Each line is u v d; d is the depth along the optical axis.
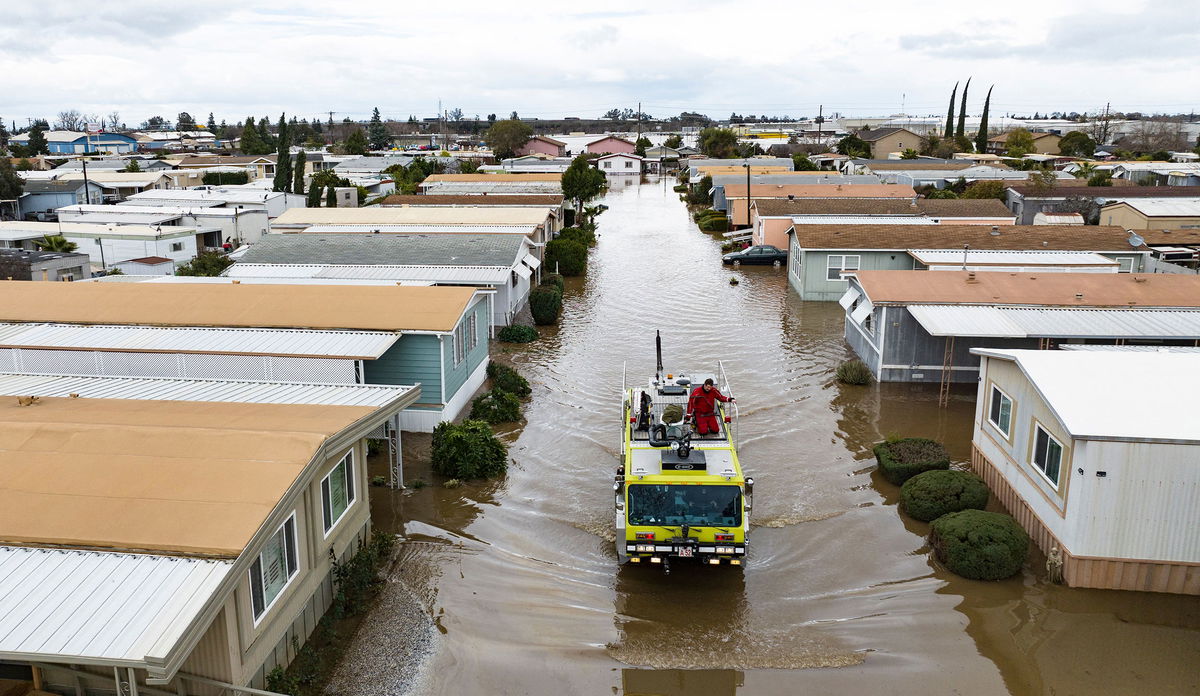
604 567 16.64
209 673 11.05
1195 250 47.81
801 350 32.84
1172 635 14.22
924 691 12.78
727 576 16.31
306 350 21.75
